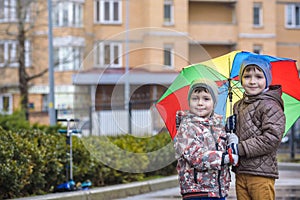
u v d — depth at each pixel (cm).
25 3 4066
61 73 5194
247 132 774
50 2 3173
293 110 900
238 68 883
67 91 5144
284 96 896
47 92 5306
